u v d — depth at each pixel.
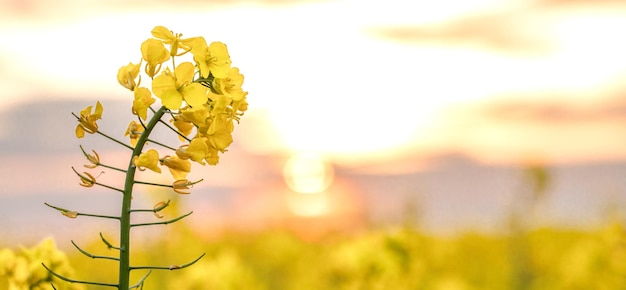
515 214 8.73
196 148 2.21
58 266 3.13
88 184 2.19
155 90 2.18
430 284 8.20
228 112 2.30
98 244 8.87
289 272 10.12
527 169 8.52
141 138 2.23
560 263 8.91
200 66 2.24
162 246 7.58
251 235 12.45
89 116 2.21
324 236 12.14
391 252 5.97
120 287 2.21
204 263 6.29
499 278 9.92
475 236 12.41
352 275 5.82
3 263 3.06
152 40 2.24
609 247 7.68
